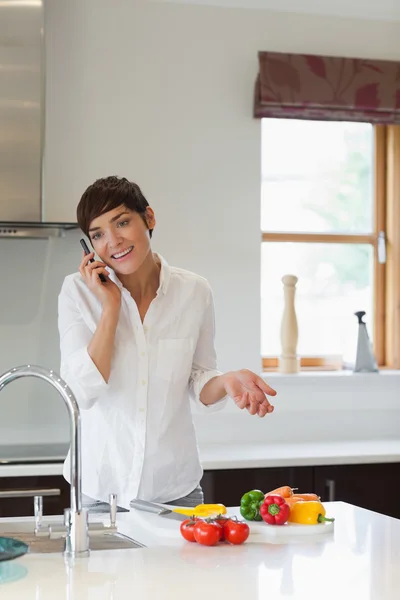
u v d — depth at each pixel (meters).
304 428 4.24
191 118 4.14
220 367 4.15
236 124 4.19
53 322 3.97
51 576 1.75
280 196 4.47
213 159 4.16
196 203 4.14
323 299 4.52
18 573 1.78
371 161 4.56
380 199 4.56
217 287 4.16
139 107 4.09
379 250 4.52
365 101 4.22
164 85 4.12
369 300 4.57
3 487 3.39
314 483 3.66
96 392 2.36
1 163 3.53
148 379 2.47
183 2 4.13
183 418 2.54
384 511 3.73
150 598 1.60
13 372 1.94
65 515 1.97
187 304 2.53
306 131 4.48
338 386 4.29
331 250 4.52
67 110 4.02
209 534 1.99
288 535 2.11
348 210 4.54
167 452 2.49
